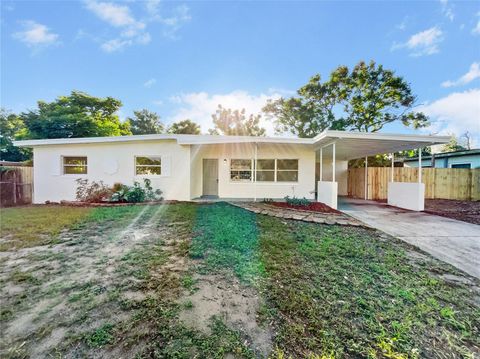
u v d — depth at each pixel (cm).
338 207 898
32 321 202
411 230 532
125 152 958
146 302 230
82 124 1644
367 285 270
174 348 172
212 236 444
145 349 171
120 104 2081
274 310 220
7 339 181
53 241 420
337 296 245
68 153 969
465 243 437
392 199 961
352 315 214
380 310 222
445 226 574
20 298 238
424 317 212
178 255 353
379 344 178
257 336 186
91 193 926
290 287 262
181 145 941
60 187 966
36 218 606
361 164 1664
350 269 311
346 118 1762
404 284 272
